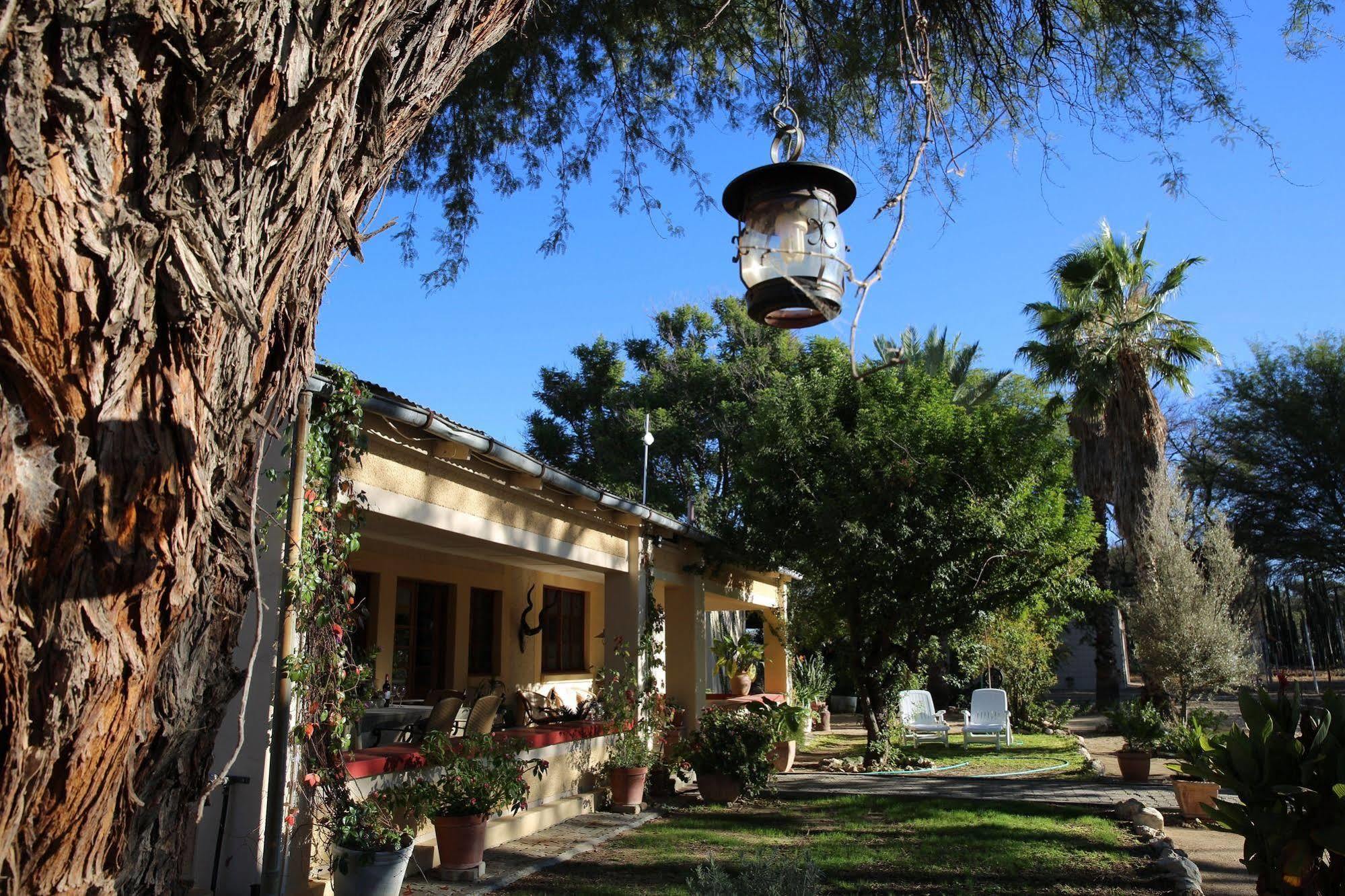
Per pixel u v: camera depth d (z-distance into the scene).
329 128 2.15
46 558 1.55
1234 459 27.59
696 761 9.97
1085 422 20.06
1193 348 17.33
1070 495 21.92
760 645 19.20
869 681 13.45
